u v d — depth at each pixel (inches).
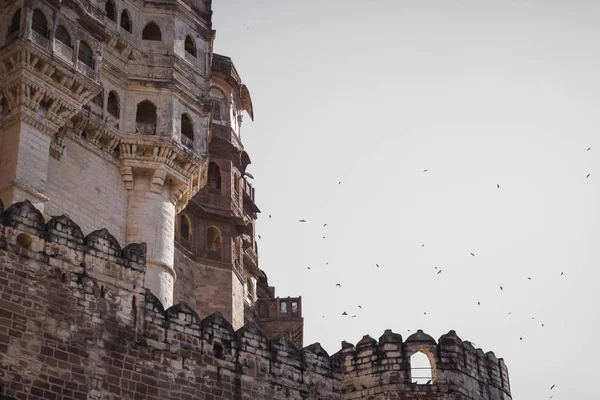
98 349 1681.8
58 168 2267.5
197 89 2610.7
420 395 2025.1
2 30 2231.8
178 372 1771.7
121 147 2444.6
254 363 1887.3
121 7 2544.3
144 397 1712.6
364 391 2032.5
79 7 2337.6
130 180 2438.5
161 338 1771.7
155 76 2534.5
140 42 2559.1
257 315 3309.5
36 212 1685.5
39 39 2215.8
